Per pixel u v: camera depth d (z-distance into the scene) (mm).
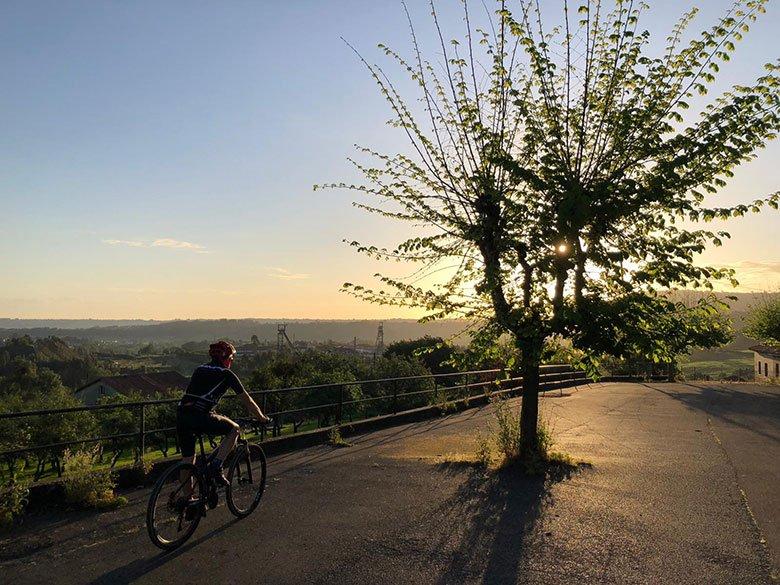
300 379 29438
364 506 7012
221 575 4961
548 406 19234
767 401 21719
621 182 7848
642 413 17406
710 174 7992
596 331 7918
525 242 8523
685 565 5320
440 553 5535
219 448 6195
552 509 6953
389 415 14258
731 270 7891
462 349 9180
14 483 6645
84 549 5516
